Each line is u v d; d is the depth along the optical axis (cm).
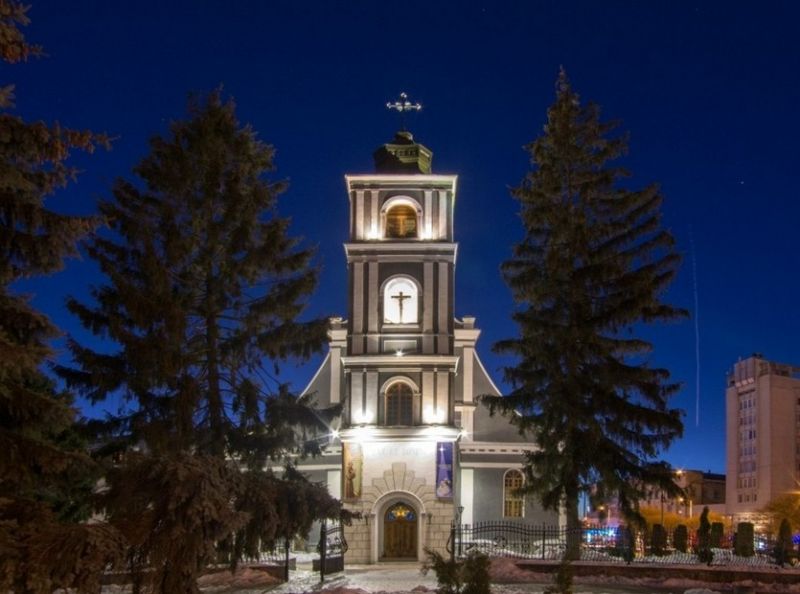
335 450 5253
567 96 4147
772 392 13962
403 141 5197
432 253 4834
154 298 3219
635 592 3045
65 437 3288
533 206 4056
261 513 2184
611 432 3844
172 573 1761
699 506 15350
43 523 1692
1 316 1884
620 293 3897
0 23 1722
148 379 3244
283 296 3484
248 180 3606
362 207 4894
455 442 4794
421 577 3703
